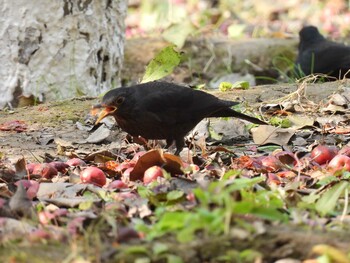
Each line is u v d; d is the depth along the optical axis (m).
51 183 8.59
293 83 15.46
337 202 7.80
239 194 7.08
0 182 9.26
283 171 9.50
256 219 6.59
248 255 5.97
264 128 11.62
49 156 10.82
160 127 10.40
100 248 6.12
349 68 17.33
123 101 10.09
